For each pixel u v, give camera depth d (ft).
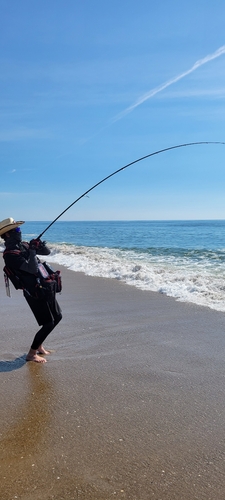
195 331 17.17
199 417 10.09
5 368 13.57
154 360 14.02
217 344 15.43
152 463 8.21
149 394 11.44
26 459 8.37
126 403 10.91
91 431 9.47
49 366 13.70
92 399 11.18
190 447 8.78
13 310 21.56
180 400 11.03
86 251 58.85
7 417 10.21
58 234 144.05
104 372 13.08
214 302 22.17
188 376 12.61
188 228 184.96
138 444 8.91
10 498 7.17
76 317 20.08
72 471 7.95
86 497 7.21
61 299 24.73
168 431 9.44
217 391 11.51
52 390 11.79
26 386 12.10
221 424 9.73
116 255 53.62
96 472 7.91
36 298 13.58
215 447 8.77
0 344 15.98
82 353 14.96
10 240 13.74
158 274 31.91
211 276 30.81
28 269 13.25
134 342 16.02
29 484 7.56
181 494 7.29
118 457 8.42
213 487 7.47
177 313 20.24
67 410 10.55
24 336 16.92
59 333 17.42
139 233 136.87
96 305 22.67
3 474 7.87
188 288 25.90
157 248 66.49
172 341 15.98
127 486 7.50
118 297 24.71
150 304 22.45
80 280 32.01
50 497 7.20
